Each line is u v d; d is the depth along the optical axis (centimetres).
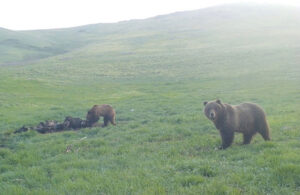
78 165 891
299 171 663
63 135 1412
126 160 907
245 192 604
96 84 4103
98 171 825
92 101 2806
